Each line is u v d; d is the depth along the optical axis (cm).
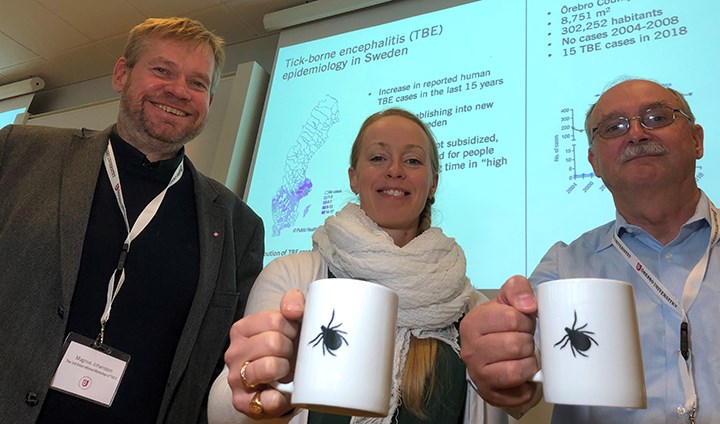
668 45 170
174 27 129
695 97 159
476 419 82
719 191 145
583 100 176
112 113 317
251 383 51
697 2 172
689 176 99
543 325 52
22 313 92
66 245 99
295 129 237
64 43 325
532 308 57
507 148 183
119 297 103
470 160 188
